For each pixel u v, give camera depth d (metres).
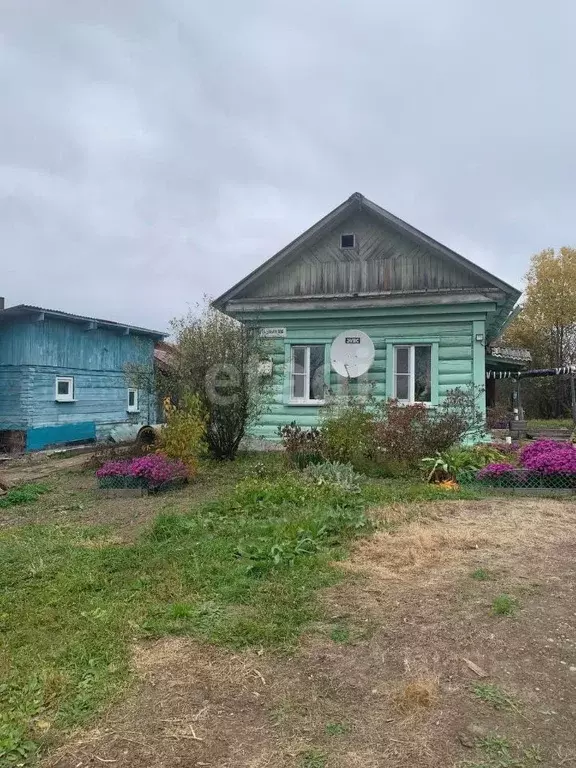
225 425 11.15
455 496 7.64
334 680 3.09
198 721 2.75
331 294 13.83
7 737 2.62
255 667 3.24
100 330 18.75
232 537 5.79
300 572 4.69
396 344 13.03
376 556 5.12
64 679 3.12
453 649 3.38
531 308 35.28
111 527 6.55
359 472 9.41
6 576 4.88
